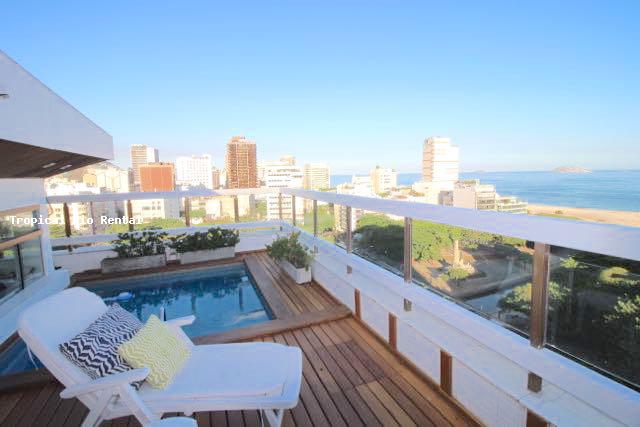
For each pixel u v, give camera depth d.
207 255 5.88
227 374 1.97
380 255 3.26
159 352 1.96
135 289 5.28
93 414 1.65
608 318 1.55
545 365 1.71
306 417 2.14
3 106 1.94
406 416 2.13
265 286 4.60
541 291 1.72
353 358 2.80
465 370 2.12
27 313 1.82
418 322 2.57
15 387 2.48
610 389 1.47
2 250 3.71
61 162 3.88
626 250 1.33
